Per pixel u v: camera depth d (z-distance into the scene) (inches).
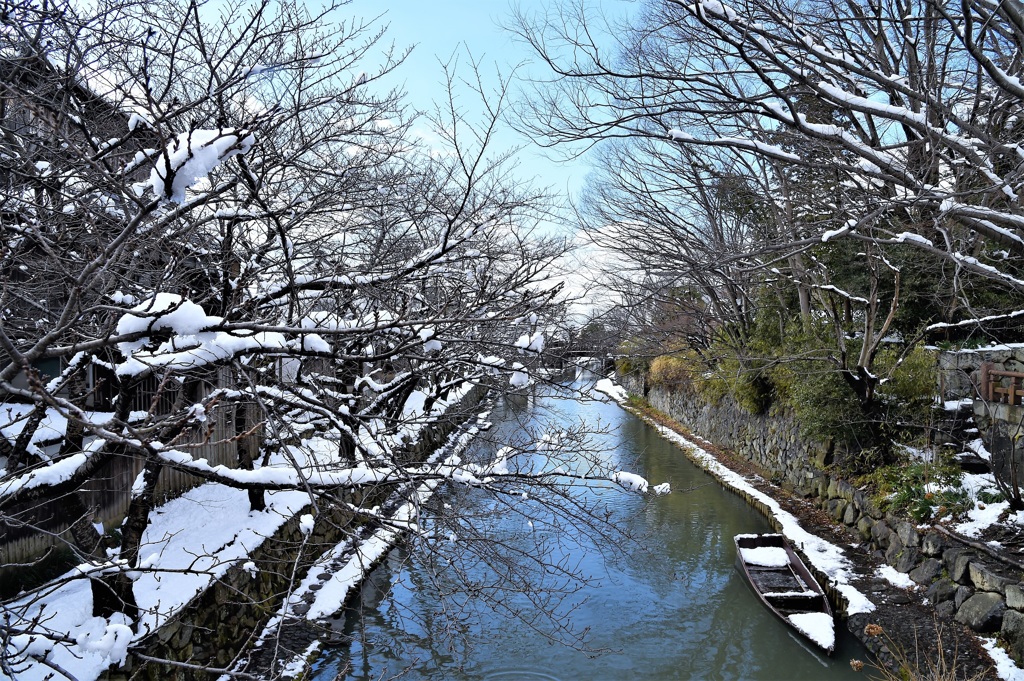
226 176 258.2
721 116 370.9
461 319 192.7
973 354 472.7
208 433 178.1
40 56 165.6
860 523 474.3
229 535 342.0
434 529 227.5
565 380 271.1
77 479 198.4
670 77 318.7
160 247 210.7
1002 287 471.2
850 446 518.3
